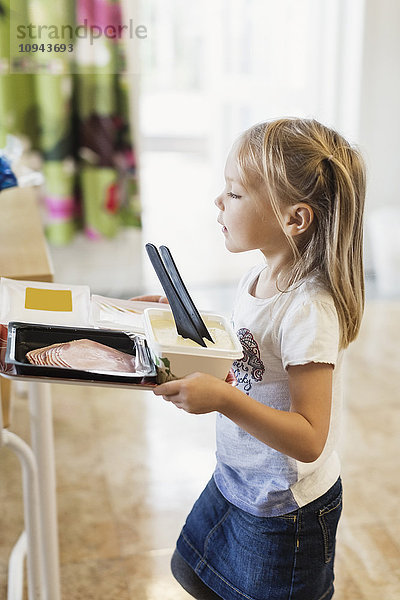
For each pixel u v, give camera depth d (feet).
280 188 2.95
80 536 5.57
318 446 2.88
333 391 3.31
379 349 9.02
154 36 11.40
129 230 10.75
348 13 11.22
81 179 10.03
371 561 5.33
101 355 2.91
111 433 7.06
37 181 5.57
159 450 6.79
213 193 12.51
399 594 5.02
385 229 11.00
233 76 11.76
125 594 5.02
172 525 5.74
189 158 12.39
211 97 11.86
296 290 3.03
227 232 3.19
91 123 9.68
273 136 2.98
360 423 7.25
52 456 4.04
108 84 9.50
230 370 3.12
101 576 5.17
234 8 11.30
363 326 9.70
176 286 2.95
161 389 2.69
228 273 11.73
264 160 2.95
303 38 11.55
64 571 5.19
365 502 5.99
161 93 11.85
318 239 3.04
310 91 11.87
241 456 3.38
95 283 10.88
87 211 10.16
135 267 11.02
